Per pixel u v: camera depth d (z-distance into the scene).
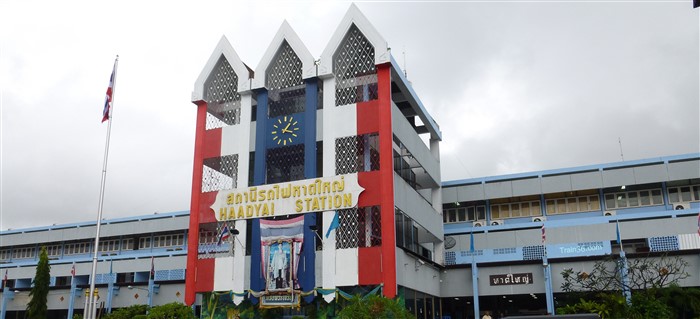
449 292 49.53
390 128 39.44
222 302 42.28
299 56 42.78
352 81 41.88
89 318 35.72
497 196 58.59
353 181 39.22
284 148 42.88
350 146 40.66
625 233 49.94
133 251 76.25
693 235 48.16
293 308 39.75
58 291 63.53
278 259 39.47
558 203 59.69
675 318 42.09
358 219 39.22
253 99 45.78
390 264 37.16
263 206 41.28
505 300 56.47
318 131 41.66
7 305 67.38
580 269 46.44
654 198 56.41
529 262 47.59
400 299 39.12
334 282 38.28
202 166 44.69
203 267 42.47
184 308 39.00
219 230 42.72
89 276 70.50
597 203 58.22
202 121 45.53
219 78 46.41
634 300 41.22
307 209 40.00
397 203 39.84
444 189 60.50
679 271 44.34
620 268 44.09
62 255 80.75
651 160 55.06
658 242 49.00
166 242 75.00
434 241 52.91
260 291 39.81
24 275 73.06
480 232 54.12
